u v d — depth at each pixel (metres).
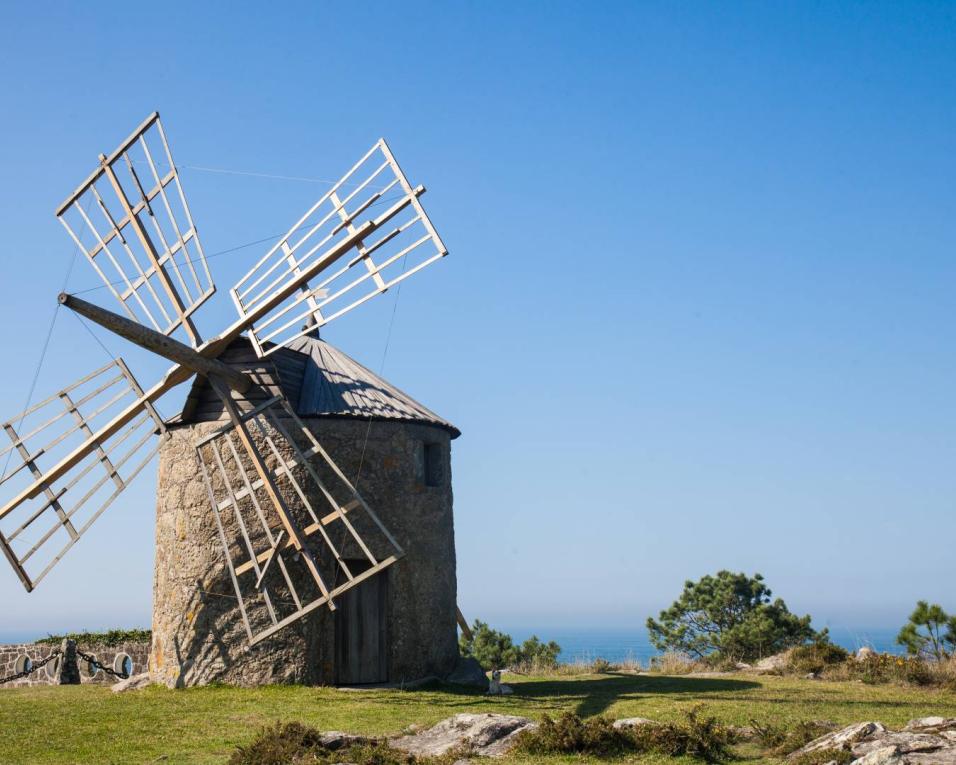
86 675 25.28
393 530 20.00
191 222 19.27
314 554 19.09
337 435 19.89
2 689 20.09
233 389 19.78
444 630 20.75
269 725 14.20
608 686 20.05
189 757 12.58
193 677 18.70
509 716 13.20
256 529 19.17
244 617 18.11
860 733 11.58
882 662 20.72
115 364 19.44
